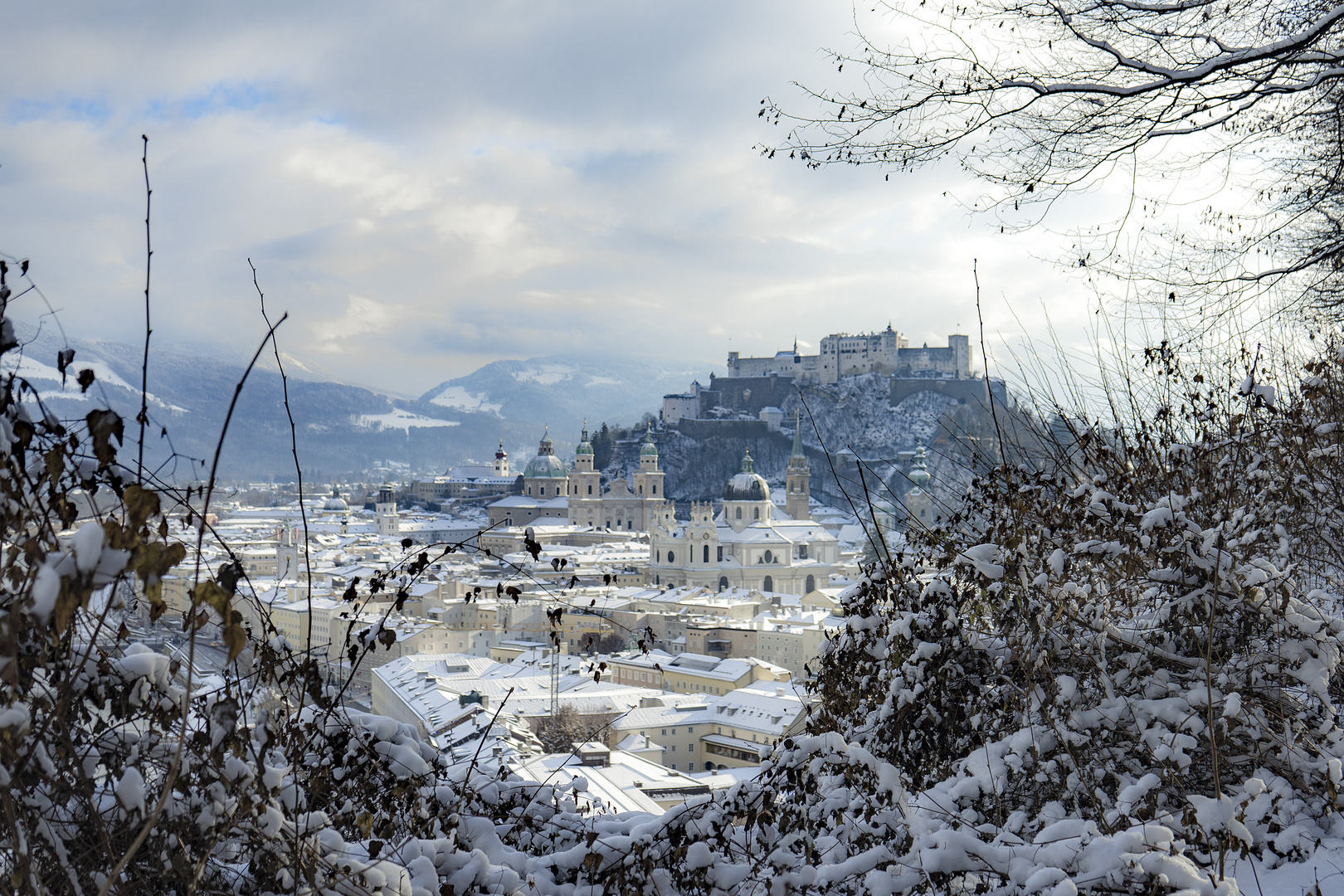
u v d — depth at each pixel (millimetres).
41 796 6199
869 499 11070
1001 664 10258
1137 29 11391
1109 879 7023
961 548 10570
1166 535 9805
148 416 5039
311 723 8672
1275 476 11062
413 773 9203
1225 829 7297
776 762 9477
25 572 5402
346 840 8758
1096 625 9789
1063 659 10234
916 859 7770
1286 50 10734
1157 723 9227
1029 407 12445
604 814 11133
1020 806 9805
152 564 4578
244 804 6457
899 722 10070
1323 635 8828
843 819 9477
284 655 7363
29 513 5445
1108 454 11258
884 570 10711
